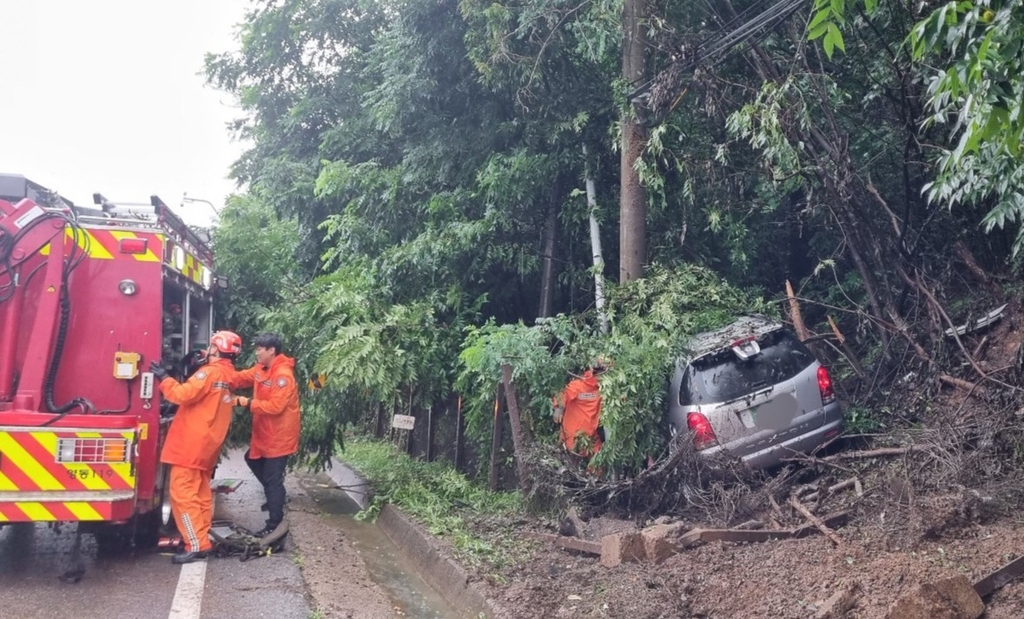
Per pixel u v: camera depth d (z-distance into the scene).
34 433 6.20
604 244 12.05
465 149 12.24
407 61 12.32
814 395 8.31
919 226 10.74
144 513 7.16
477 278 11.98
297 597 6.20
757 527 7.07
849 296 11.85
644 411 8.18
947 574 5.21
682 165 10.22
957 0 5.12
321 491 11.52
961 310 10.11
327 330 9.88
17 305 6.48
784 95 9.42
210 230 10.23
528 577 6.61
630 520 7.92
